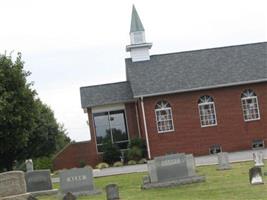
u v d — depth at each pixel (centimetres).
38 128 5116
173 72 4691
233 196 2045
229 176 2619
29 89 3688
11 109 3519
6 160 3988
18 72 3606
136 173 3334
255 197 1966
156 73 4684
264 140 4562
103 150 4575
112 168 4059
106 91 4803
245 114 4581
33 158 5788
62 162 4616
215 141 4528
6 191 2267
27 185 2738
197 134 4519
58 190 2653
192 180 2517
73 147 4622
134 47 4838
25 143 3709
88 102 4694
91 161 4612
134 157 4416
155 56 4881
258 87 4603
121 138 4697
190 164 2547
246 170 2791
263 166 2855
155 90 4512
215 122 4547
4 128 3556
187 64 4772
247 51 4888
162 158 2538
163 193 2323
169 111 4528
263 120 4578
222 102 4562
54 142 5959
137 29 4862
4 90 3550
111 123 4697
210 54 4872
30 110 3675
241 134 4553
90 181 2514
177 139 4497
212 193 2178
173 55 4888
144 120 4488
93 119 4681
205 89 4550
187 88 4519
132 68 4766
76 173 2511
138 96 4488
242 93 4597
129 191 2469
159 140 4478
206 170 2992
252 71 4641
